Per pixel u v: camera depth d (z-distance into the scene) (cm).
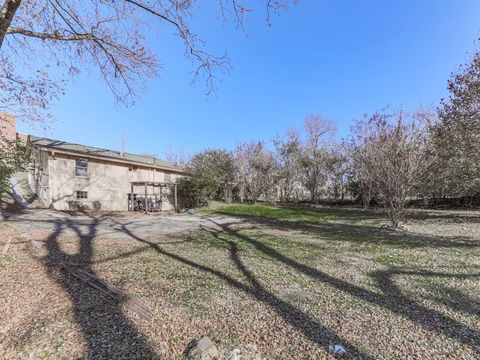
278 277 441
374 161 1008
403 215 1070
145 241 745
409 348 241
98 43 580
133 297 354
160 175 2073
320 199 2602
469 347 242
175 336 266
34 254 567
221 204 2366
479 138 1009
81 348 246
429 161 957
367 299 353
